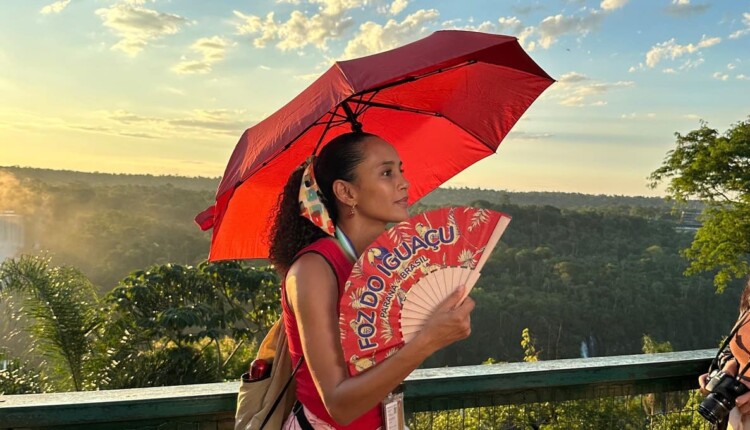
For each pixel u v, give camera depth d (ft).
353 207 4.57
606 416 7.09
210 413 5.81
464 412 6.62
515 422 6.80
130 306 33.65
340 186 4.52
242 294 36.99
